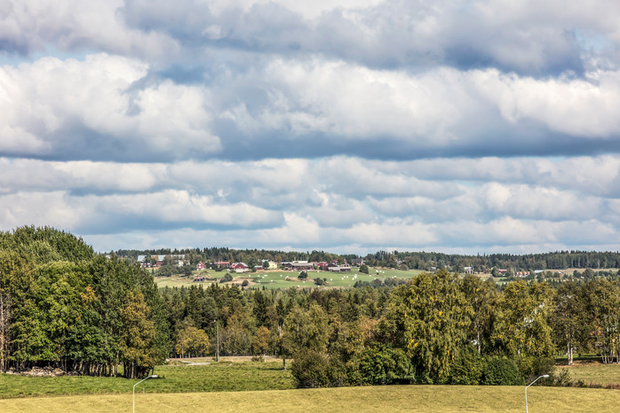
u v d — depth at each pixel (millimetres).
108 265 126250
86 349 117625
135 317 120312
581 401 93312
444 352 110125
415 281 121688
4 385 102312
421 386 104312
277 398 95562
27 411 81750
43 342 117875
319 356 112188
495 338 121438
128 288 125938
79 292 123375
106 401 90562
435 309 114938
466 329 115875
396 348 113250
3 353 116875
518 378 109000
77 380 111750
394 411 88375
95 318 119750
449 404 92875
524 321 124062
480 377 109750
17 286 118000
